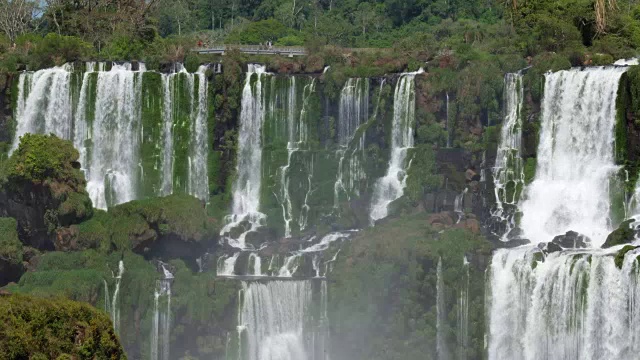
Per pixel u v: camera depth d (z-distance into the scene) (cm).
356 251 13425
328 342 13125
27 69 16625
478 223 14025
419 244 12988
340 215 14862
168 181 15625
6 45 17862
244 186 15612
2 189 14012
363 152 15175
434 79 15000
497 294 12669
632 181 13538
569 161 14075
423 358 12750
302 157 15362
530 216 13962
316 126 15600
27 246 13988
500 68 14912
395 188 14900
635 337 11681
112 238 13762
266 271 13825
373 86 15350
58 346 9438
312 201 15188
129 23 19225
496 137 14562
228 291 13200
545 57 14788
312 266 13738
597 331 11944
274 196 15375
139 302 13225
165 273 13550
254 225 15075
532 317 12431
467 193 14450
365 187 15050
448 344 12762
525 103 14500
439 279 12800
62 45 17062
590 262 12038
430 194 14588
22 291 13050
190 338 13200
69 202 13912
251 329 13200
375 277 13075
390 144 15162
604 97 13838
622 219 13488
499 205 14138
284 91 15675
